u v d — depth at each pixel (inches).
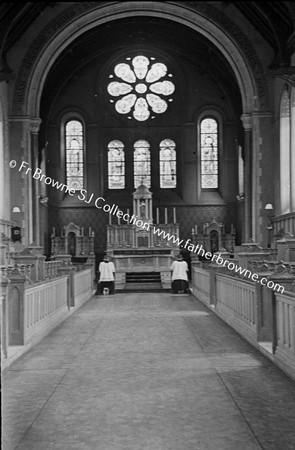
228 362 390.9
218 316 655.1
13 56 1062.4
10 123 1066.7
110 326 584.4
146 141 1421.0
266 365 379.2
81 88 1408.7
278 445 227.9
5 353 386.9
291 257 649.0
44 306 534.0
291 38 884.0
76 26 1068.5
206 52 1301.7
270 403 288.0
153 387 323.6
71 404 290.7
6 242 896.9
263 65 1072.8
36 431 248.7
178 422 258.5
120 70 1418.6
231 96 1306.6
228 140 1396.4
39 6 1003.9
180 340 488.7
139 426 253.4
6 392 315.6
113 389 320.5
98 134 1402.6
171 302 851.4
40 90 1080.8
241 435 240.1
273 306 382.9
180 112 1417.3
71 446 229.3
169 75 1418.6
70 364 391.2
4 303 386.0
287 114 1040.2
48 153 1386.6
